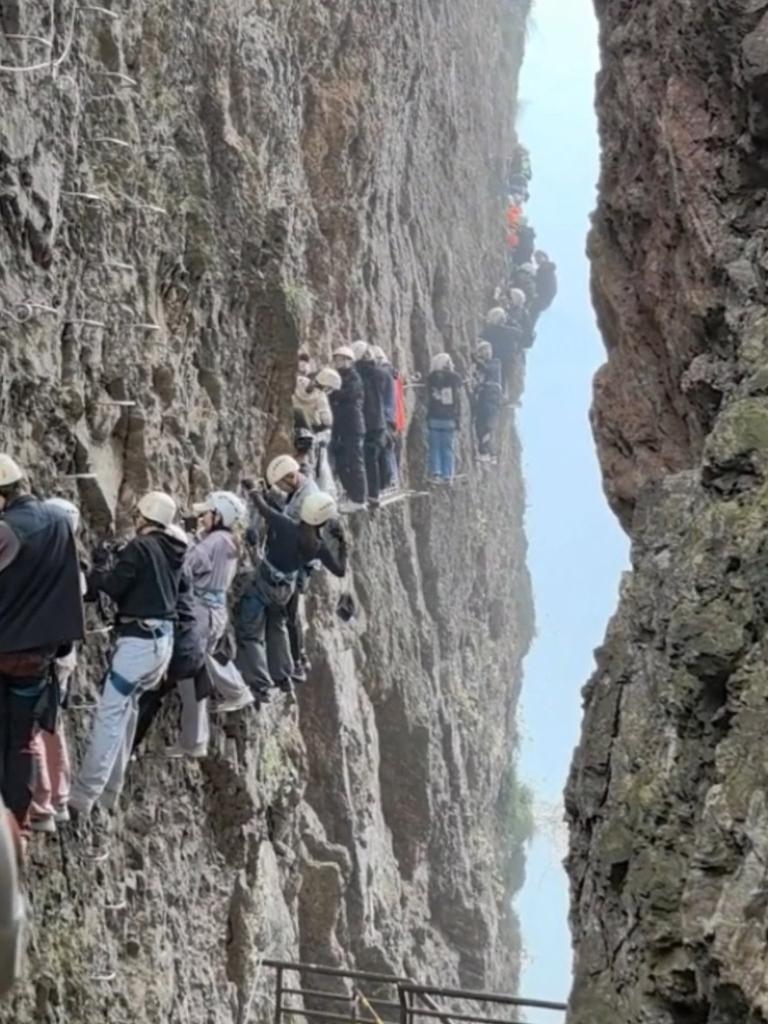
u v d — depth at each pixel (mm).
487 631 39281
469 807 32906
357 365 21766
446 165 37312
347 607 18219
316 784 23766
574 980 6957
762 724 5559
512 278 44219
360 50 27125
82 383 11664
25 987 10109
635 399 9734
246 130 18578
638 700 6988
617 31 10078
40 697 9102
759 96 7281
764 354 6859
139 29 13930
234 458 15992
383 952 24438
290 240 19062
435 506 32844
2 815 2801
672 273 8969
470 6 41375
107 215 12469
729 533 6312
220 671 13336
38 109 10773
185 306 14500
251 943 15523
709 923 5266
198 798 14273
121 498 12617
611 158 10438
